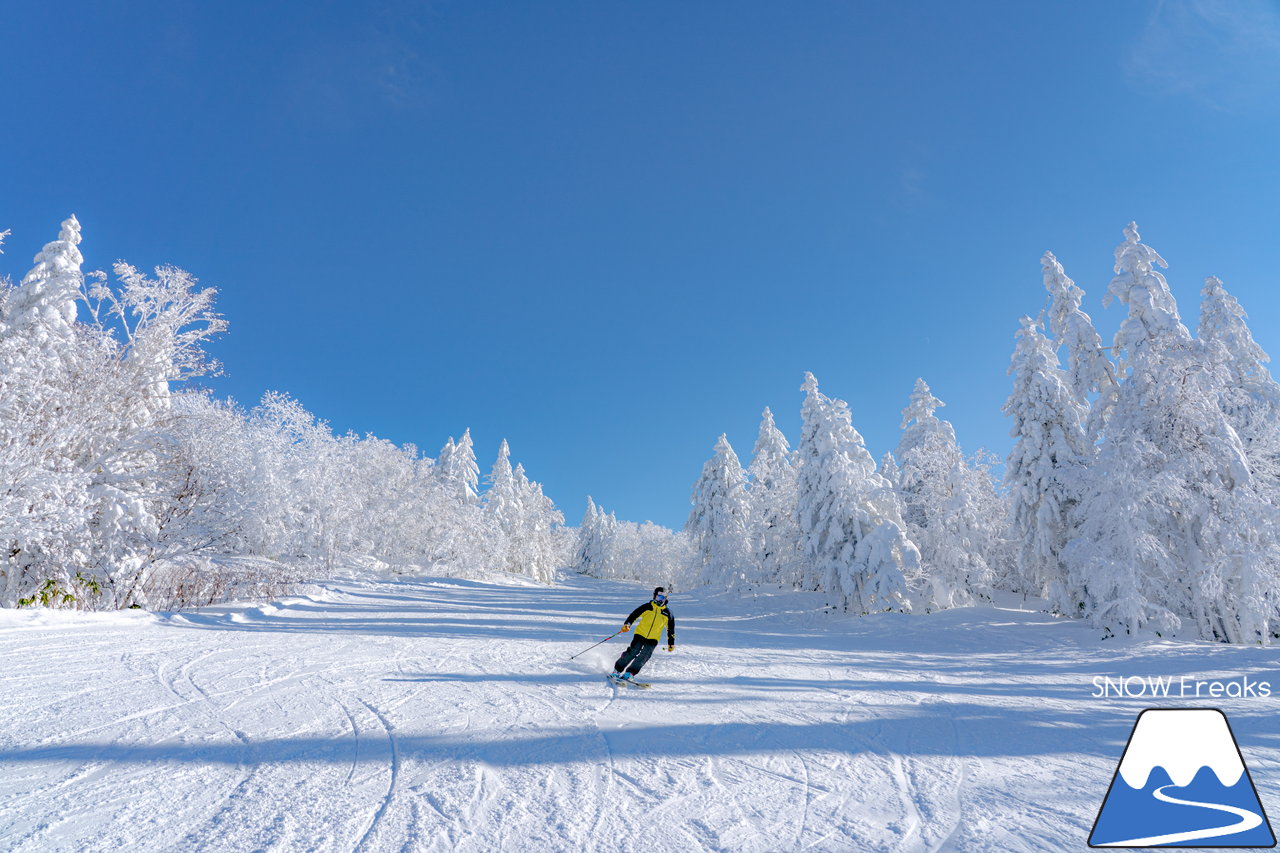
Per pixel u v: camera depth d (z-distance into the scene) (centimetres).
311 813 325
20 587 1312
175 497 1508
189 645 889
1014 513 2081
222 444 1681
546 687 715
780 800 377
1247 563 1478
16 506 1166
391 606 1916
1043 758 489
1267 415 1917
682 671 902
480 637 1223
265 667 749
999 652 1391
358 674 734
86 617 1065
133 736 450
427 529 4106
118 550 1391
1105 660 1227
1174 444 1683
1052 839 325
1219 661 1146
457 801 351
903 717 640
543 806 349
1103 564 1590
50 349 1399
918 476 2514
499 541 4544
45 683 605
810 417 2755
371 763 413
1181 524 1698
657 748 480
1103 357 2077
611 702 647
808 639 1608
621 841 306
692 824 333
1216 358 1658
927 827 339
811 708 669
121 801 333
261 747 437
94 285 1488
